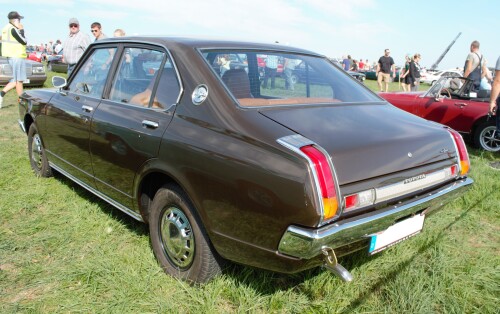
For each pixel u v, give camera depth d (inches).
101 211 149.6
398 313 97.4
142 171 110.0
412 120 112.3
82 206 152.1
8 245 124.4
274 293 101.4
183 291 102.8
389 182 89.7
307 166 79.0
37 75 509.7
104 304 98.4
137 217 121.3
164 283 106.4
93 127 129.8
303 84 117.3
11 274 111.1
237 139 89.7
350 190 82.9
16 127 293.6
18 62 370.6
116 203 130.0
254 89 105.2
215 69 105.0
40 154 180.9
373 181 86.8
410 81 597.9
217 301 100.1
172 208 107.0
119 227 136.0
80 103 141.8
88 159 136.4
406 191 94.0
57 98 158.2
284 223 81.4
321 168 79.2
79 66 155.2
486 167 216.2
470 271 114.4
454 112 286.5
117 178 122.9
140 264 114.2
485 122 276.1
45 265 115.3
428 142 101.0
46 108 162.1
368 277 111.0
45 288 105.3
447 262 117.0
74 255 120.5
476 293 106.3
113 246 124.3
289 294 103.0
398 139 95.4
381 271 113.8
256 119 92.1
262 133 87.7
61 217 144.0
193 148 95.0
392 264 116.9
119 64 131.3
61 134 152.3
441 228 142.6
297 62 123.3
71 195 164.2
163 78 111.8
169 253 109.7
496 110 229.5
